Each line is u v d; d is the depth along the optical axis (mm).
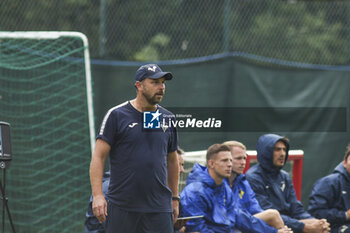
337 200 21531
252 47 36219
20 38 24250
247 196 19594
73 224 25734
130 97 26000
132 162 14695
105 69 25797
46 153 25547
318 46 37812
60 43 25656
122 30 30359
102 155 14719
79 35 24125
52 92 25578
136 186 14695
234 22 34656
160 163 14898
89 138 25781
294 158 23438
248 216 18734
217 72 26797
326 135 27953
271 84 27422
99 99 25688
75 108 25672
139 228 14805
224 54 26938
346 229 21156
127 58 30797
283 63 27766
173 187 15852
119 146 14789
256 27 36750
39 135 25500
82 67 25688
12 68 25312
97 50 31922
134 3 31031
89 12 31844
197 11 33094
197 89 26547
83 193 25797
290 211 20938
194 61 26547
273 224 19172
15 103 25359
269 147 20344
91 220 16688
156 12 32312
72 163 25734
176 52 32875
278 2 38188
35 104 25484
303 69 27844
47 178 25547
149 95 14750
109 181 15711
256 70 27219
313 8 38875
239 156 19500
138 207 14734
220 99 26766
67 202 25688
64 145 25656
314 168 27766
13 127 25359
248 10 36344
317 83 27984
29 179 25375
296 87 27734
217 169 17984
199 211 17719
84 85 25656
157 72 14758
